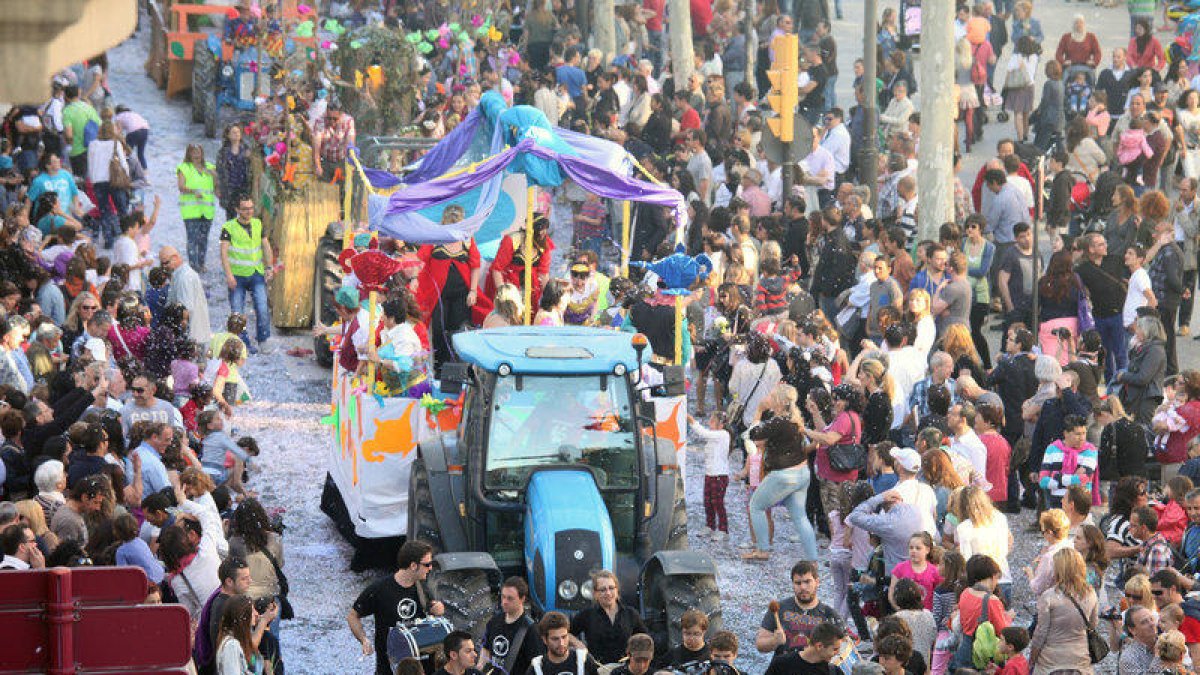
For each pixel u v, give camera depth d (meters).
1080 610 26.62
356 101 56.25
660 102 64.62
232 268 51.53
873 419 36.56
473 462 29.17
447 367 29.64
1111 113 69.75
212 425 36.25
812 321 41.12
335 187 53.31
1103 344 45.91
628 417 29.41
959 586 27.69
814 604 25.66
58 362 39.19
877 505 30.73
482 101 43.84
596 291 43.72
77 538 28.53
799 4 82.00
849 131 64.50
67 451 31.39
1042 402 38.72
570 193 61.81
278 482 40.91
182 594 26.91
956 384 38.62
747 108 66.75
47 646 10.29
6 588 10.21
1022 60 70.50
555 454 28.95
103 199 59.84
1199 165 62.03
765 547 36.28
